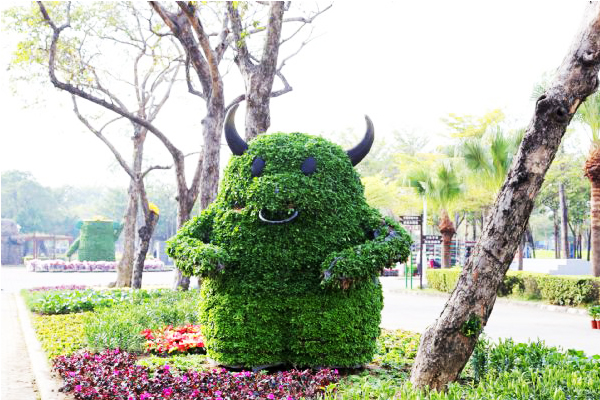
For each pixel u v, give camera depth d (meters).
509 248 5.87
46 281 30.80
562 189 33.34
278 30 13.47
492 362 6.56
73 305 14.93
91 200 107.81
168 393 6.08
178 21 16.88
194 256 7.26
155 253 74.06
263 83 13.43
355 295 7.42
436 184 26.48
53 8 19.28
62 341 10.05
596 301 17.38
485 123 32.72
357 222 7.57
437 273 25.14
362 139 7.97
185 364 7.70
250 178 7.53
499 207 5.89
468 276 5.96
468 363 7.30
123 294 16.41
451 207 27.50
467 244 27.56
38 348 9.70
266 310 7.34
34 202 76.19
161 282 30.02
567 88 5.66
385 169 57.75
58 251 85.12
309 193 7.22
